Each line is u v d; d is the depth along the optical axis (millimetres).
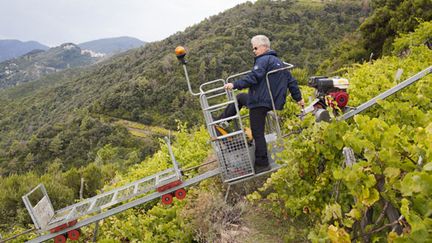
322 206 4461
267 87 5211
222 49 98875
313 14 115250
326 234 3270
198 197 6379
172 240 5898
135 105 91125
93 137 76438
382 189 3125
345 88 5645
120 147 72062
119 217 7902
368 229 3068
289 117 7527
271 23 112625
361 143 3287
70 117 94625
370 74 10086
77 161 68250
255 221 5543
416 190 2391
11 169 67000
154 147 68312
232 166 5492
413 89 6355
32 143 72562
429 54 11008
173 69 96750
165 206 7348
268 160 5492
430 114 4355
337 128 4086
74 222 6016
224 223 5512
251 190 6340
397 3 35031
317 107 5621
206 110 5379
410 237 2348
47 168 62406
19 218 13742
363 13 112062
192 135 13008
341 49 46594
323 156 4547
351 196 3949
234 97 5348
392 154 2924
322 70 47719
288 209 5227
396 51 19734
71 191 16016
